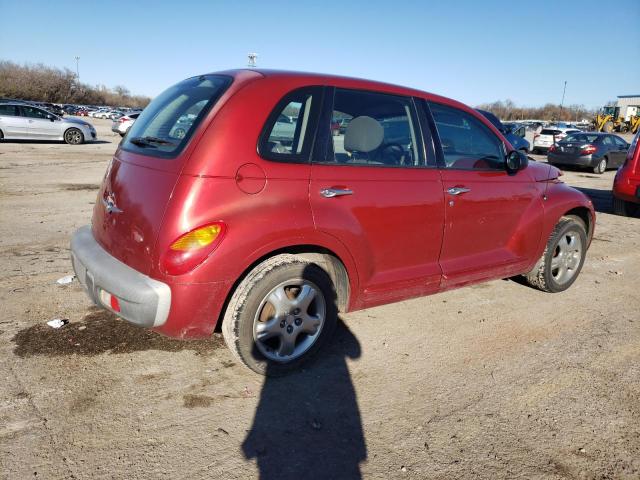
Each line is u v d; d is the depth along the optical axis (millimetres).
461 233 3902
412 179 3533
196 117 2939
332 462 2473
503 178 4191
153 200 2799
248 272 2963
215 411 2824
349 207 3186
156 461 2412
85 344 3467
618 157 17781
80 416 2711
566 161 17453
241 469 2395
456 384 3213
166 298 2715
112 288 2840
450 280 3877
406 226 3506
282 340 3115
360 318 4160
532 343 3834
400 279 3568
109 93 103312
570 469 2490
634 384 3297
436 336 3887
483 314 4359
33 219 7074
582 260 5059
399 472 2424
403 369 3371
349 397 3025
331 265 3355
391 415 2867
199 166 2725
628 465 2535
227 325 2953
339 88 3281
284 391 3051
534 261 4609
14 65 78812
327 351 3564
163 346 3500
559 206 4633
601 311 4531
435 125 3773
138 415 2750
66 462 2373
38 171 12000
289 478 2354
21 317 3822
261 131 2891
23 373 3076
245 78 3037
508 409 2965
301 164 3016
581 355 3666
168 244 2689
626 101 60719
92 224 3527
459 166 3887
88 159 14836
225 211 2738
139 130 3414
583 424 2848
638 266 6035
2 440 2492
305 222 2967
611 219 9039
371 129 3367
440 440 2666
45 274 4781
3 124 18812
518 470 2467
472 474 2428
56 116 19891
